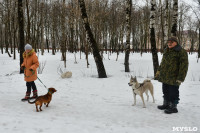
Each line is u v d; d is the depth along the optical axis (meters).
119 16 28.12
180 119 4.21
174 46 4.48
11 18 26.06
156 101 5.72
